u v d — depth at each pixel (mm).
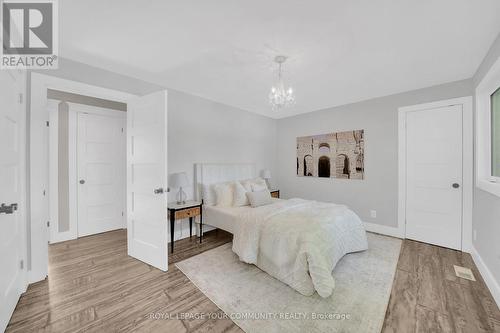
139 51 2115
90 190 3465
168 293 1870
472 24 1665
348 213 2664
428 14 1554
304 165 4516
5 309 1436
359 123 3695
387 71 2527
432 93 2975
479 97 2418
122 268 2312
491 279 1885
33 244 1994
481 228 2293
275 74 2621
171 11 1551
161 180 2219
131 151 2570
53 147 3104
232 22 1673
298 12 1546
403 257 2586
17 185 1732
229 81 2867
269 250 2182
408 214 3201
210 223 3219
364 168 3645
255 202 3234
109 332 1430
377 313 1618
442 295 1834
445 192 2887
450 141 2846
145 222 2414
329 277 1795
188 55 2186
